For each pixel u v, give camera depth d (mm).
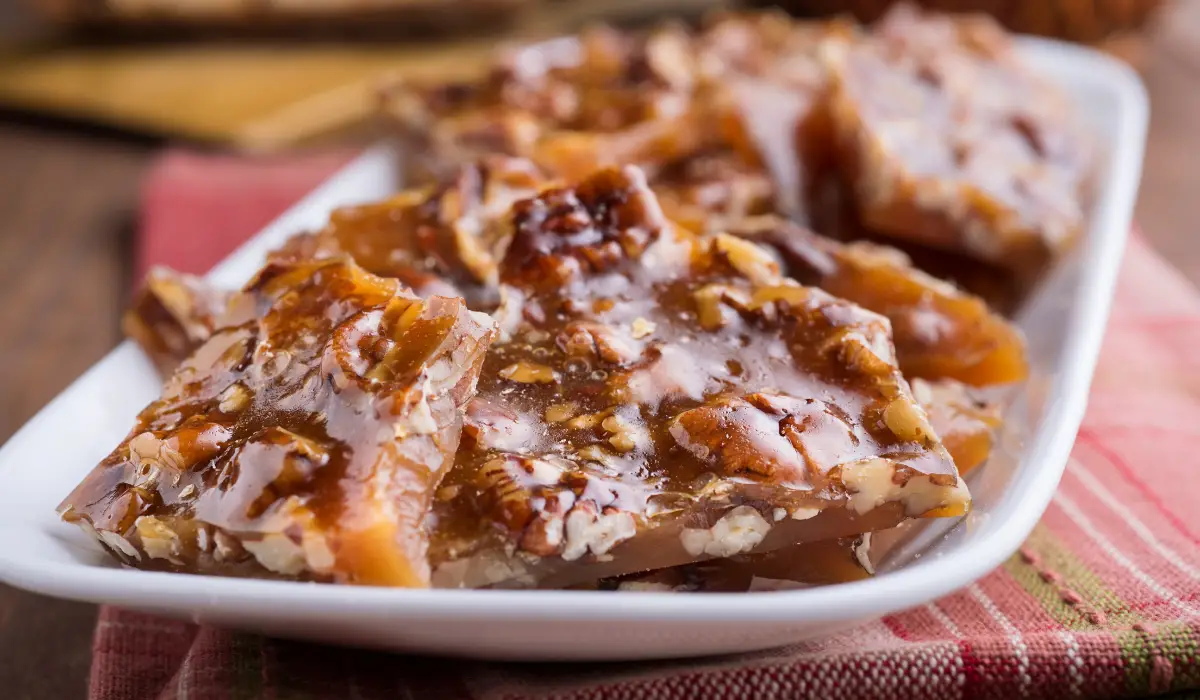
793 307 277
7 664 290
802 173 353
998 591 278
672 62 386
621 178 290
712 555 260
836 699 254
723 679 252
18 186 490
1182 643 261
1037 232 336
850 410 267
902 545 271
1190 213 443
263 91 548
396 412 248
